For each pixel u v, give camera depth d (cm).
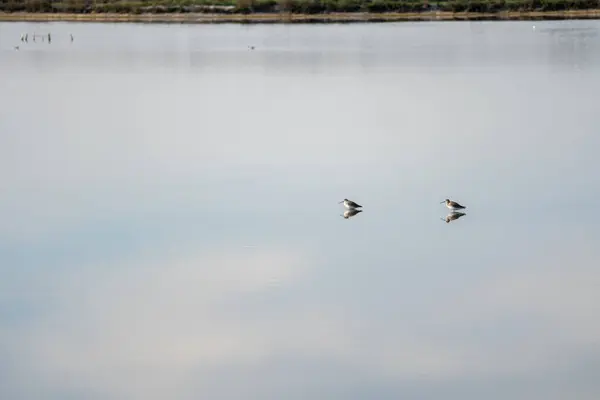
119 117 3869
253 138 3394
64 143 3347
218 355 1669
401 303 1869
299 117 3816
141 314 1831
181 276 2008
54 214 2461
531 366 1608
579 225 2320
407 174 2838
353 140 3341
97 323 1795
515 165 2939
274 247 2186
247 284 1973
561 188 2656
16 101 4278
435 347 1680
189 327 1762
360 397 1526
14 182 2797
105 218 2416
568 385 1550
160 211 2472
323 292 1922
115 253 2155
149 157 3114
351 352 1672
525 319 1784
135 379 1594
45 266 2078
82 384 1581
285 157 3081
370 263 2081
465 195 2595
